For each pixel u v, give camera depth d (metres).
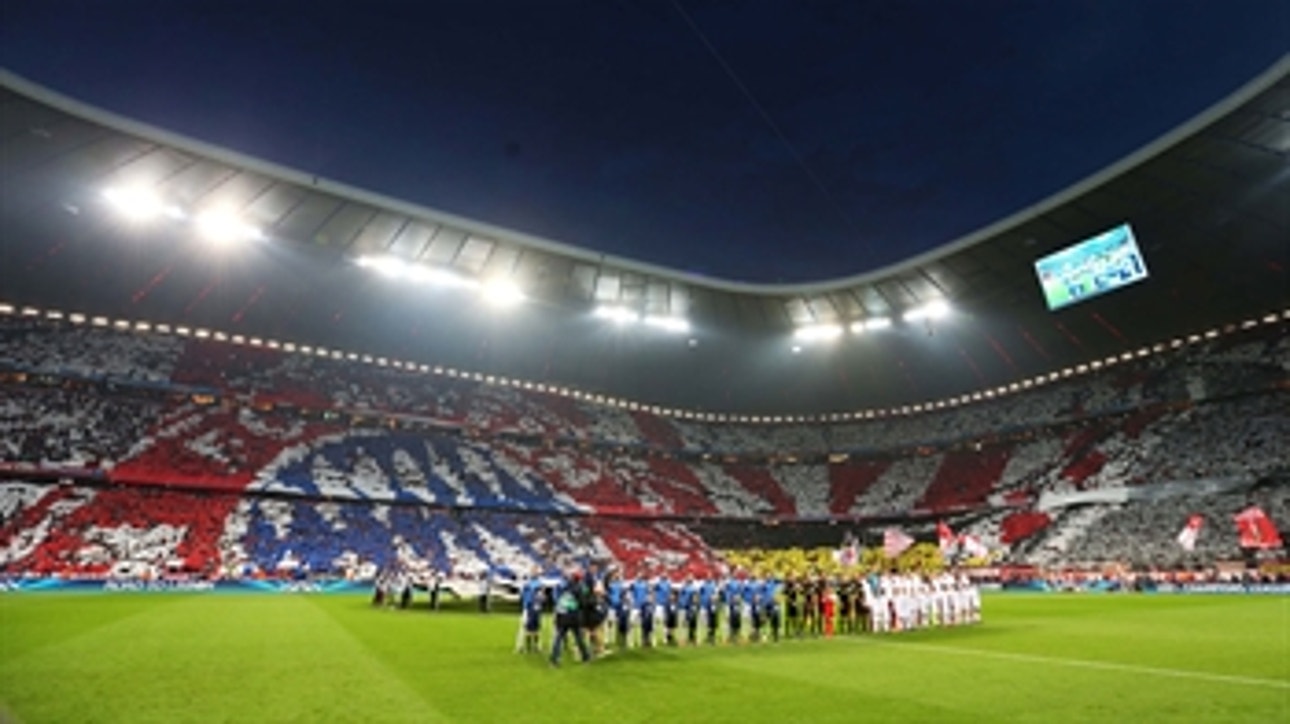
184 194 40.28
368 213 43.41
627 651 17.16
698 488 65.75
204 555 39.34
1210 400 53.69
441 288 53.97
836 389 71.62
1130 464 52.91
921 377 68.31
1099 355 60.66
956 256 49.84
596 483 60.72
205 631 19.09
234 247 46.19
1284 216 42.16
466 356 63.06
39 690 10.97
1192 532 39.41
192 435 47.47
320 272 49.84
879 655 16.22
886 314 59.56
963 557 52.84
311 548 42.56
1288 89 32.34
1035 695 11.15
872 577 23.38
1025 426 62.66
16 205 40.16
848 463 70.44
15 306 47.91
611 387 70.25
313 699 10.66
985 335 61.12
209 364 52.59
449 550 46.81
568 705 10.43
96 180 38.47
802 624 21.28
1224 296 51.34
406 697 10.92
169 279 48.75
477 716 9.69
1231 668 13.61
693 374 69.25
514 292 53.44
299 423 53.28
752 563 56.75
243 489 44.88
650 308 58.66
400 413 57.34
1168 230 45.00
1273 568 39.84
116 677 12.16
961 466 64.25
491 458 58.50
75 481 41.38
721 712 9.98
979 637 19.84
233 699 10.55
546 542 51.78
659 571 52.22
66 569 35.78
